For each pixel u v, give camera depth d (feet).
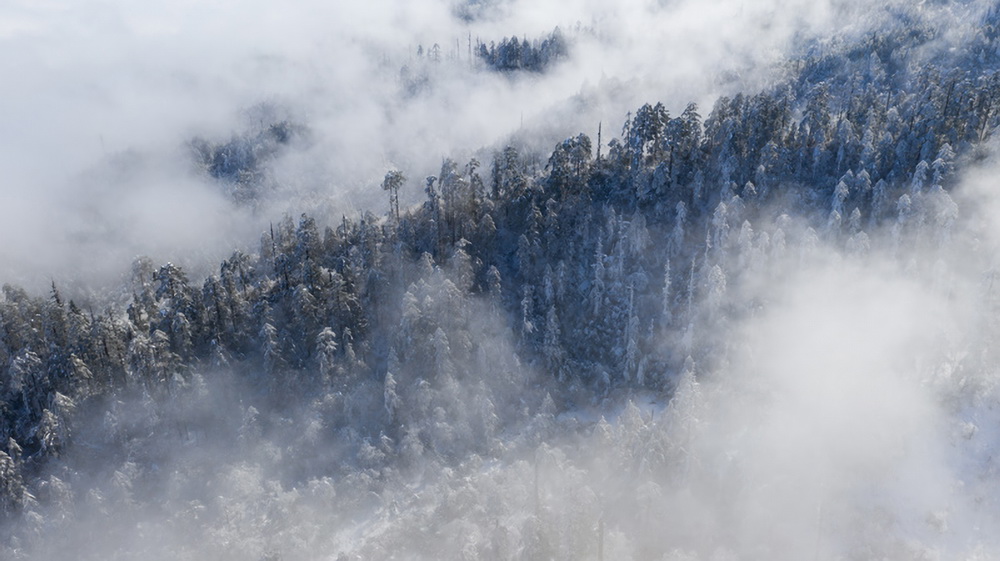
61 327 306.14
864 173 295.89
